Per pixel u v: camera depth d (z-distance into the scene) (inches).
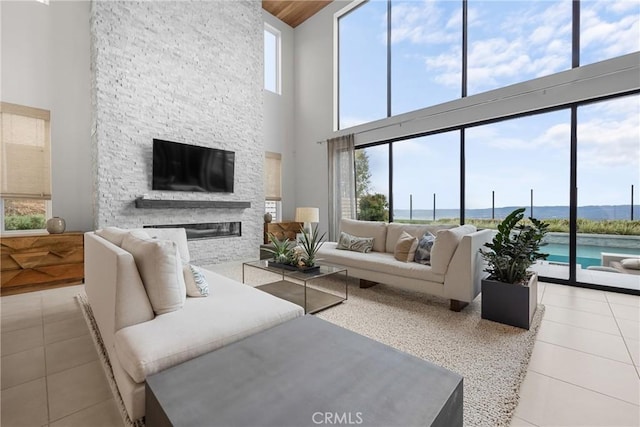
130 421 49.8
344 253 145.2
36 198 141.6
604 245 130.6
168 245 63.9
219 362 43.7
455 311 104.8
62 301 114.6
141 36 163.8
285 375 40.4
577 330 88.4
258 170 221.0
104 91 150.6
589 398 58.1
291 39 261.3
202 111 189.5
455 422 38.1
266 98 243.3
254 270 171.6
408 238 130.5
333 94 232.1
